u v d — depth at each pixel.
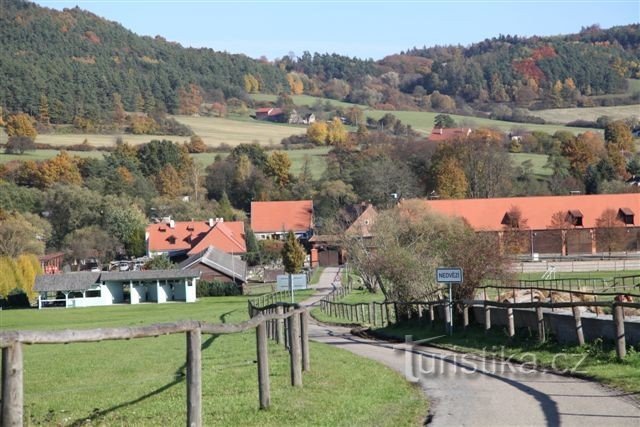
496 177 127.56
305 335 17.61
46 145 159.12
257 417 12.54
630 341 18.28
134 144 165.75
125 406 13.76
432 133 176.88
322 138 180.25
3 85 177.12
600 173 134.62
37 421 12.31
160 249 117.88
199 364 10.63
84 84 195.88
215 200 144.88
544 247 97.56
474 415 13.07
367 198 129.75
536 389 15.37
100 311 75.62
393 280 41.69
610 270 74.88
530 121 199.62
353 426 12.14
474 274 33.19
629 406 13.13
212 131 192.38
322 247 109.94
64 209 121.62
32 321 64.56
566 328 20.56
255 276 103.12
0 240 99.38
